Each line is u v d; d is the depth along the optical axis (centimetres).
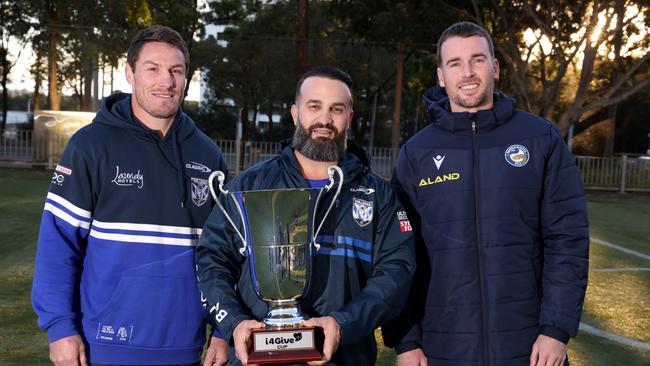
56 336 231
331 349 198
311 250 216
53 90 2369
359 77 3197
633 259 827
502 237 244
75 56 2459
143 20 2339
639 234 1047
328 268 221
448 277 248
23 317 496
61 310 233
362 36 2008
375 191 234
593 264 786
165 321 244
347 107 229
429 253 254
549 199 248
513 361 240
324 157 226
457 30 260
